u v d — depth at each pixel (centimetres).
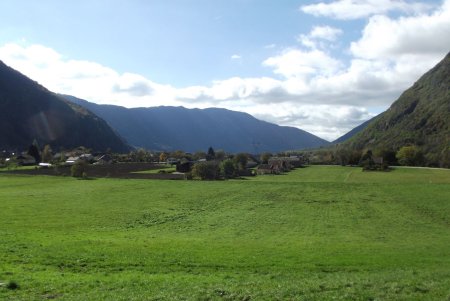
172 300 2045
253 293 2158
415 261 3406
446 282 2423
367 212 6812
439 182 11231
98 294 2148
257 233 5106
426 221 6134
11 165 17312
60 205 7050
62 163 17775
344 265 3195
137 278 2548
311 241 4531
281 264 3156
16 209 6450
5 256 2994
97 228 5212
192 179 12512
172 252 3478
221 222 5891
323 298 2092
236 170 15000
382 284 2380
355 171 16812
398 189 9138
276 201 7875
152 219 6028
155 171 14850
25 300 2022
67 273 2630
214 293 2169
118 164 17300
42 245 3522
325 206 7362
